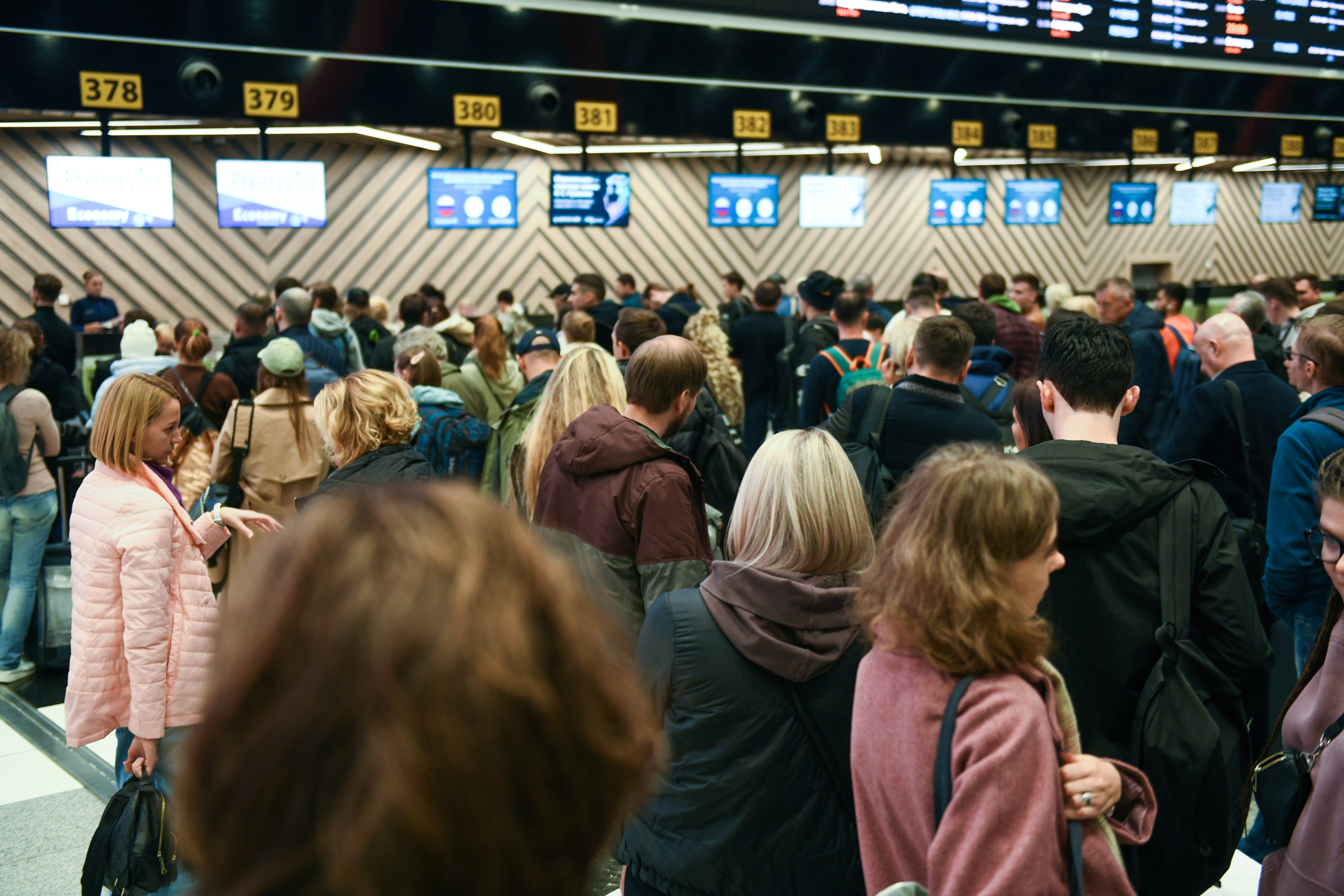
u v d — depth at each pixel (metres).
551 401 2.85
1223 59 7.00
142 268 9.94
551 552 0.57
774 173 12.80
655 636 1.66
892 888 1.04
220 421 4.29
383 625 0.46
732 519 1.75
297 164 6.68
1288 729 1.60
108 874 2.23
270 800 0.45
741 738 1.61
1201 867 1.66
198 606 2.37
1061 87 7.68
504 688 0.46
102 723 2.29
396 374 3.96
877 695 1.19
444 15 6.00
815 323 5.94
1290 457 2.51
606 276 12.38
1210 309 10.63
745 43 6.75
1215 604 1.72
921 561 1.15
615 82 7.09
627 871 1.76
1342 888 1.36
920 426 2.94
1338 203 11.97
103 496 2.29
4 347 3.94
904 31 6.16
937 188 9.90
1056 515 1.17
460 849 0.45
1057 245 15.16
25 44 5.55
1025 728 1.05
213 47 5.69
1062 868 1.05
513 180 7.55
